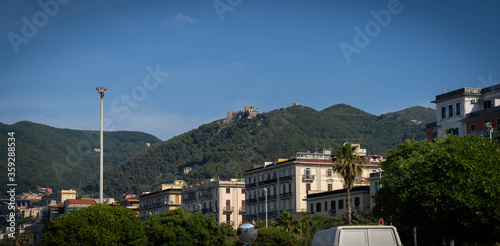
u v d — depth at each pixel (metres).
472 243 35.00
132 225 43.50
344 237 21.05
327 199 96.62
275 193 114.88
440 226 36.41
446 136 40.72
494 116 67.25
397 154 43.34
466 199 33.59
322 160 110.69
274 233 78.31
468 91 72.50
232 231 111.44
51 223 42.34
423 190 35.62
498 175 34.06
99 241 41.12
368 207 86.69
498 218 33.34
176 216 72.81
